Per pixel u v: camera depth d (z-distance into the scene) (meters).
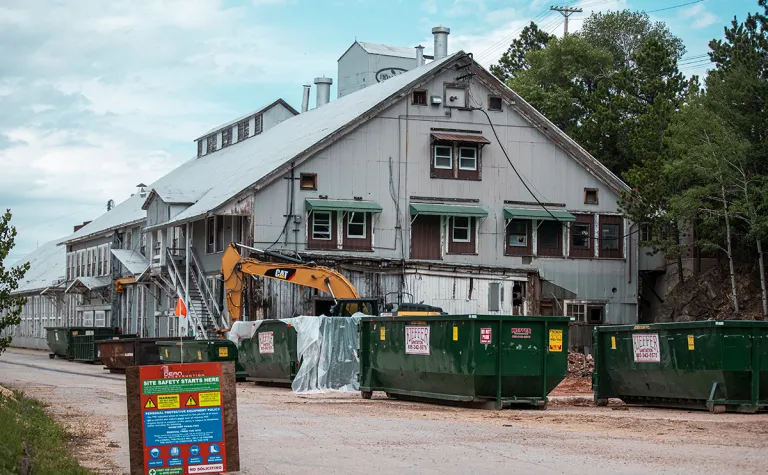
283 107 64.06
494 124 47.25
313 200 43.88
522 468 13.27
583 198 48.34
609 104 63.38
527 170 47.59
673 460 13.82
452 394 23.19
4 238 22.81
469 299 44.38
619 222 48.78
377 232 44.91
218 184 50.72
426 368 23.72
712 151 41.06
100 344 41.03
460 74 46.91
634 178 46.22
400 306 34.97
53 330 54.25
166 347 35.44
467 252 46.31
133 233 61.44
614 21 80.69
